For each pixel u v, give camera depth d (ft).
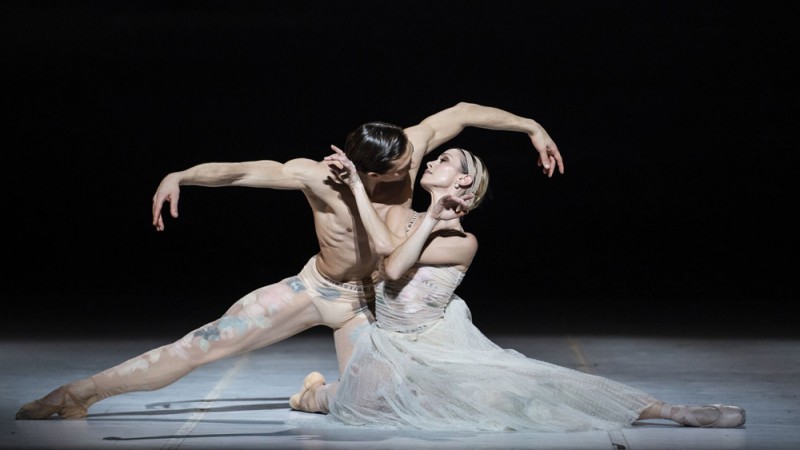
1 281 90.12
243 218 96.32
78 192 94.68
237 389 46.34
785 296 84.89
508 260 95.91
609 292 87.61
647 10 92.27
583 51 92.58
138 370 40.14
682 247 95.71
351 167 38.86
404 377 38.96
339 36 91.97
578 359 54.08
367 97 92.48
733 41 92.48
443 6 91.50
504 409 38.24
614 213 96.02
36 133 94.02
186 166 94.27
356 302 41.68
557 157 43.91
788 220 94.58
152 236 95.50
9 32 92.63
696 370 50.67
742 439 36.22
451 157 40.73
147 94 93.71
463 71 92.17
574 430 37.86
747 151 94.32
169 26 92.68
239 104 93.30
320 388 41.14
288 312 41.19
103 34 92.99
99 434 37.11
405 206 42.04
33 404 39.70
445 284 40.37
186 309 74.64
